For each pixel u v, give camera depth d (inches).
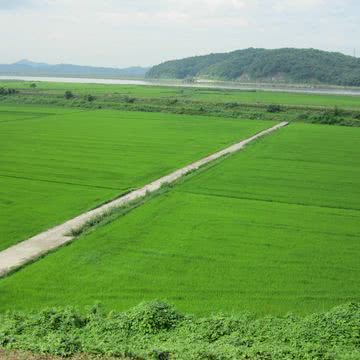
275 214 1425.9
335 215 1432.1
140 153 2299.5
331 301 896.9
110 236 1209.4
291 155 2340.1
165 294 916.0
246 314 796.0
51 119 3467.0
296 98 5708.7
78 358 614.5
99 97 4948.3
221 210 1449.3
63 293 911.7
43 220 1327.5
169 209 1441.9
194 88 7755.9
